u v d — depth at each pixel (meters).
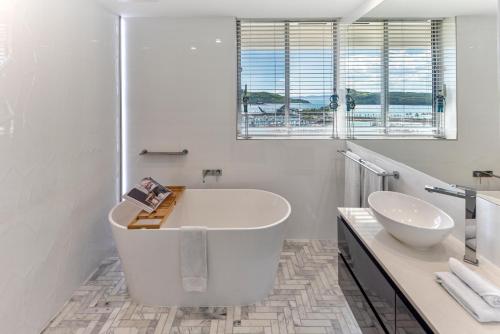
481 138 1.42
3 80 1.73
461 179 1.58
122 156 3.48
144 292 2.36
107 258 3.11
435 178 1.82
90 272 2.79
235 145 3.47
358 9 3.03
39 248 2.06
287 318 2.21
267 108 3.56
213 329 2.10
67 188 2.39
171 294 2.35
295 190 3.51
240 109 3.55
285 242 3.52
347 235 2.10
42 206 2.09
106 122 3.09
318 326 2.12
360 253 1.84
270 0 2.89
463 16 1.54
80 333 2.05
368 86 2.86
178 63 3.40
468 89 1.51
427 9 1.91
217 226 3.42
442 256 1.56
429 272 1.42
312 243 3.48
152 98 3.43
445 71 1.72
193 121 3.46
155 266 2.31
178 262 2.30
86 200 2.70
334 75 3.53
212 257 2.29
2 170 1.73
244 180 3.51
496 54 1.31
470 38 1.48
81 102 2.59
